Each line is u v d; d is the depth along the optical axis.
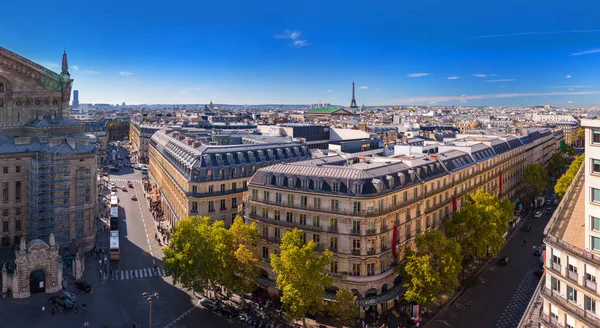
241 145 168.62
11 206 153.12
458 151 170.88
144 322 107.50
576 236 78.31
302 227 116.12
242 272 111.56
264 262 123.25
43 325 105.25
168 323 106.88
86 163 157.50
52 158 150.25
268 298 118.88
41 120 166.00
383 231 111.12
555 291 77.75
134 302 118.12
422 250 110.19
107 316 110.44
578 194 85.44
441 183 140.38
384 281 112.25
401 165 128.12
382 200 111.12
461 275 134.38
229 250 112.94
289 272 99.38
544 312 80.25
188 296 122.12
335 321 107.06
